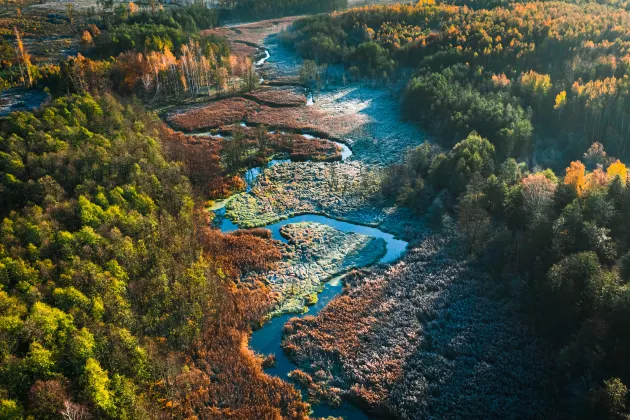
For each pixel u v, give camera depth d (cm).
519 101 10950
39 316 4838
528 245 6581
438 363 5575
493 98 11088
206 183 9744
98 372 4519
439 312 6325
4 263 5569
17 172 7662
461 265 7144
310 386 5447
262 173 10181
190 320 5759
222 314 6347
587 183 6981
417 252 7562
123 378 4691
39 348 4591
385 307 6494
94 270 5688
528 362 5478
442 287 6762
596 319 5081
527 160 9306
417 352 5753
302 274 7275
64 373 4691
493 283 6725
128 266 6175
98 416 4406
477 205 7481
